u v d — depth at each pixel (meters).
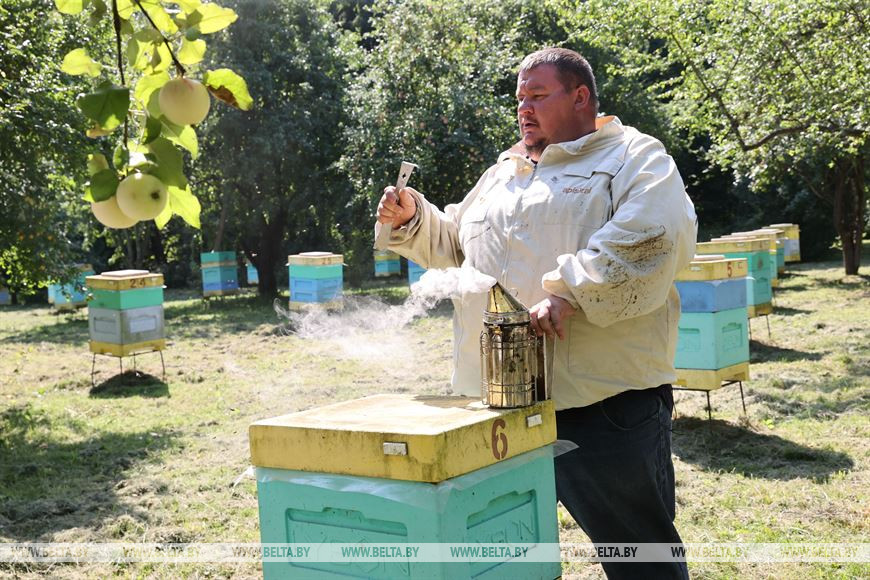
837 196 20.03
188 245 28.72
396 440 1.75
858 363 9.34
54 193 8.86
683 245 2.42
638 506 2.66
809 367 9.32
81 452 7.21
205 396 9.62
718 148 14.48
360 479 1.83
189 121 1.23
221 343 13.84
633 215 2.29
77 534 5.22
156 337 10.81
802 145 14.16
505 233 2.69
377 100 19.42
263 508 1.99
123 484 6.27
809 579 4.12
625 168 2.51
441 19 19.67
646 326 2.59
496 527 1.92
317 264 14.68
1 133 7.62
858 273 20.22
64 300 21.38
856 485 5.50
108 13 1.28
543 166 2.70
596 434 2.61
